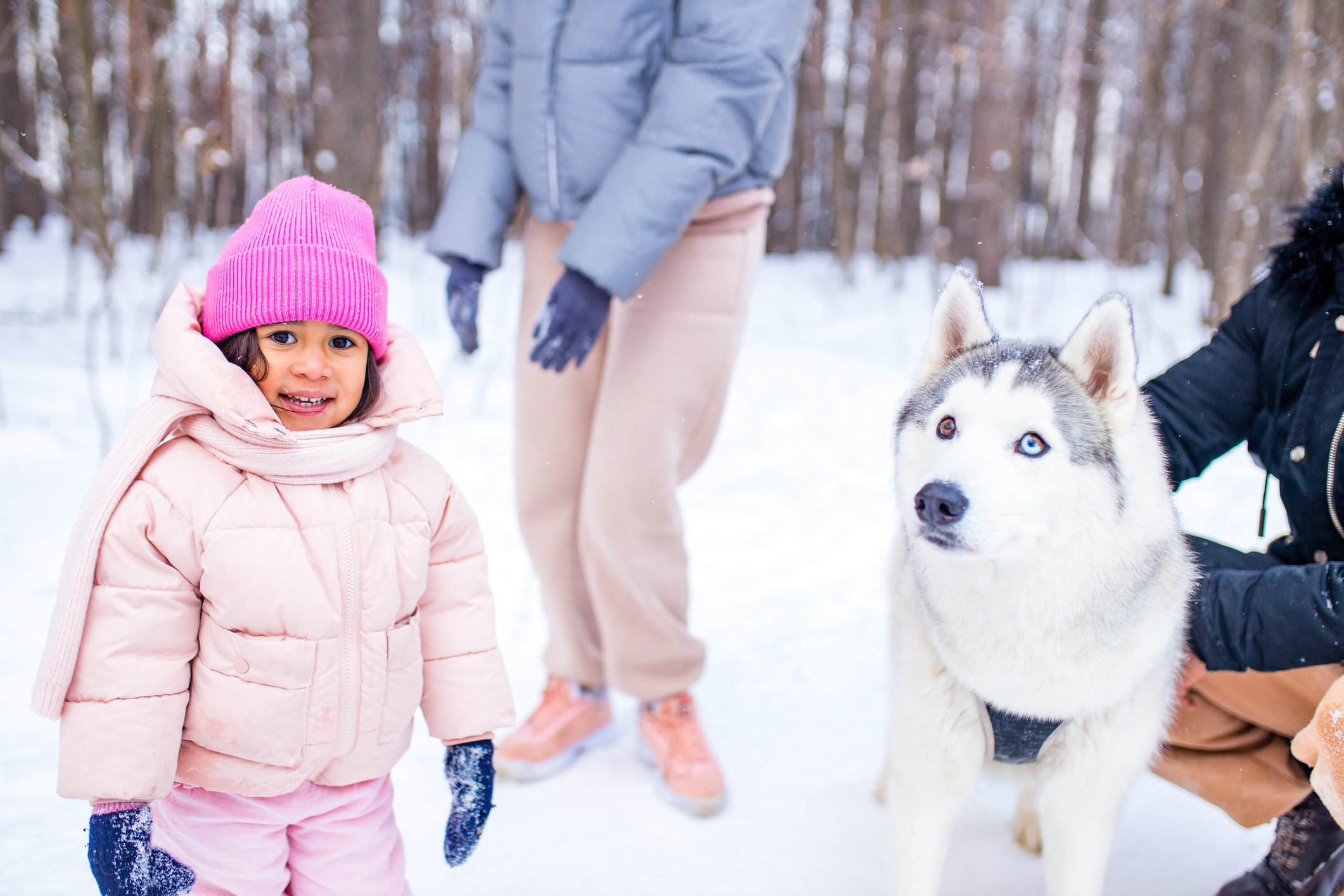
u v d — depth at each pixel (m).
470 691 1.54
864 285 13.67
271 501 1.34
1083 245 16.31
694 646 2.45
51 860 1.91
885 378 8.25
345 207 1.49
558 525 2.46
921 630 1.81
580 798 2.34
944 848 1.81
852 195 16.91
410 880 1.97
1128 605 1.61
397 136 14.27
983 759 1.80
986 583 1.61
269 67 11.71
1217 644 1.73
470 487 4.72
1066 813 1.76
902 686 1.84
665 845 2.15
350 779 1.45
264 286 1.37
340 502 1.40
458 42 8.00
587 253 1.97
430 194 15.78
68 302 7.26
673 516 2.38
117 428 4.85
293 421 1.45
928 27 14.26
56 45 6.88
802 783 2.44
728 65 2.00
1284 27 8.37
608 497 2.28
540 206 2.30
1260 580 1.69
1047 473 1.57
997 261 12.80
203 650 1.32
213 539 1.29
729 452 6.00
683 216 2.04
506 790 2.37
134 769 1.21
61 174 7.11
